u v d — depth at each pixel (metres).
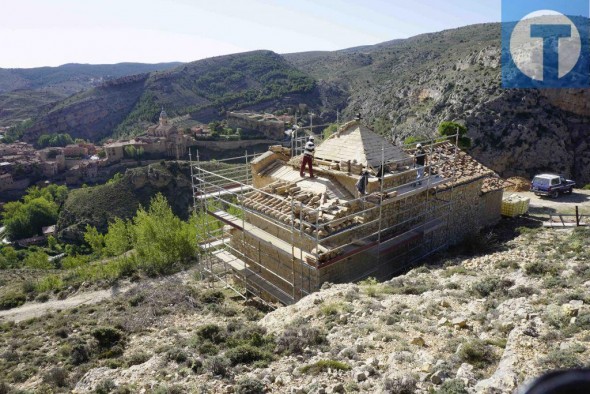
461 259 23.20
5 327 25.95
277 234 22.75
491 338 12.03
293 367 12.48
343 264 21.03
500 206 31.11
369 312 15.21
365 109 126.44
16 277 46.38
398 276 21.14
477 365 10.76
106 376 14.73
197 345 15.61
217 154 130.00
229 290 26.11
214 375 12.75
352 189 21.83
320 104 163.38
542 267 17.88
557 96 72.12
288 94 171.75
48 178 128.62
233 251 27.52
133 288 30.72
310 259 19.08
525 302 13.73
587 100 70.38
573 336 10.54
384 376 10.83
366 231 21.64
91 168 122.69
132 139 136.88
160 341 18.84
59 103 199.88
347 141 23.89
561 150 68.56
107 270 35.31
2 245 93.94
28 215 101.06
